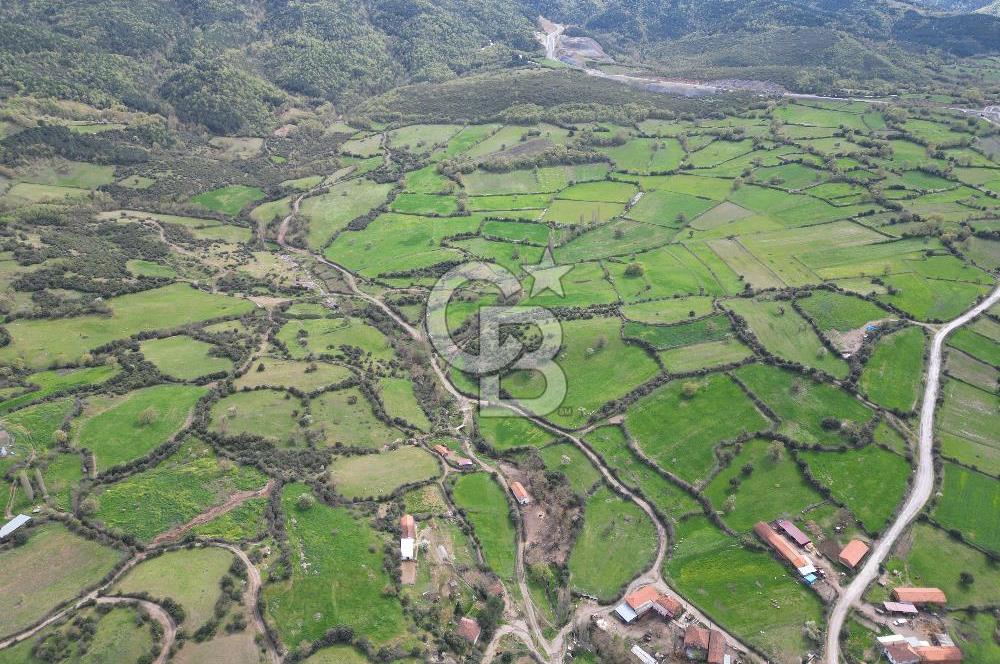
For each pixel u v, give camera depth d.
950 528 102.06
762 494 110.56
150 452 111.88
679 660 87.69
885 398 126.75
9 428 111.06
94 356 137.12
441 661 85.62
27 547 92.62
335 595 91.50
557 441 125.88
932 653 85.25
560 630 92.38
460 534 106.06
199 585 89.50
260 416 125.00
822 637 88.38
